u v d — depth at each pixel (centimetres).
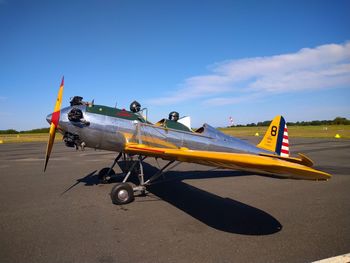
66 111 607
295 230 397
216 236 377
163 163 1141
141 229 404
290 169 315
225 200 568
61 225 423
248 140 2648
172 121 687
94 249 337
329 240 359
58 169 1016
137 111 669
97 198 588
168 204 539
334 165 1035
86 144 613
